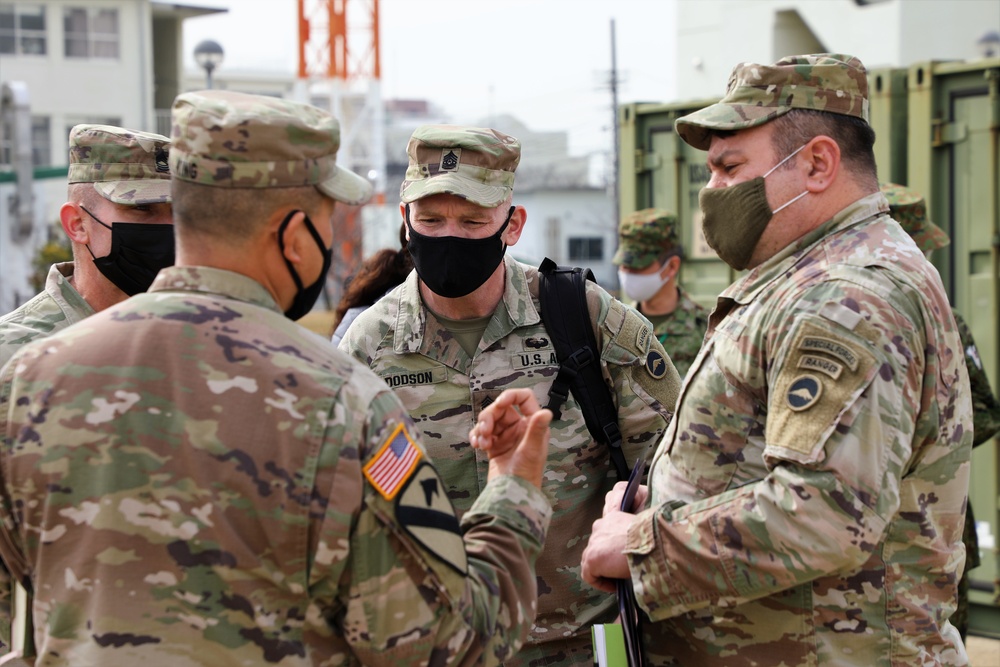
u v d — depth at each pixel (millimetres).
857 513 1876
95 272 2646
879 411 1902
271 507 1651
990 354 4871
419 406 2773
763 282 2139
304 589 1672
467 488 2752
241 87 36781
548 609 2721
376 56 29859
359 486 1667
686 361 4852
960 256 4957
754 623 2082
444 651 1699
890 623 2037
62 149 26516
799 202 2139
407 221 2906
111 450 1684
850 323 1940
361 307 3859
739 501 1988
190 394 1686
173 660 1637
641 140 6035
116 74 26750
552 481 2729
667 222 4812
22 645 1857
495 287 2807
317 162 1780
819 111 2131
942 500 2102
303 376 1698
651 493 2303
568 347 2771
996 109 4793
